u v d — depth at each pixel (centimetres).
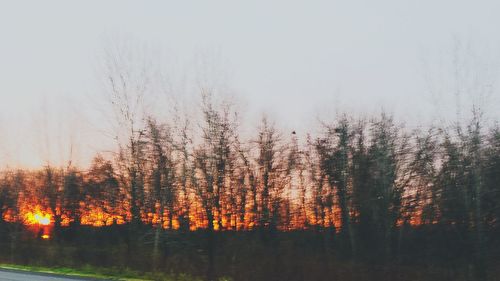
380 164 3869
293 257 2697
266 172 4297
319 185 4353
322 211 4288
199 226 3428
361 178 4006
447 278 2638
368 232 3888
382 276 2517
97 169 4175
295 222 4259
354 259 3006
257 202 4181
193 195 3409
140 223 3569
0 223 4853
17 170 5050
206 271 2627
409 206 3700
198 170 3275
